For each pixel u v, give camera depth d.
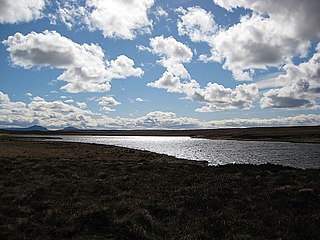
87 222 12.26
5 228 11.34
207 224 12.65
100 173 26.55
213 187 19.83
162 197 17.50
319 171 27.16
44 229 11.52
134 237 11.19
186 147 109.44
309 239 11.27
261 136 183.00
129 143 152.00
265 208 14.95
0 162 31.78
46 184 20.27
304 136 162.88
